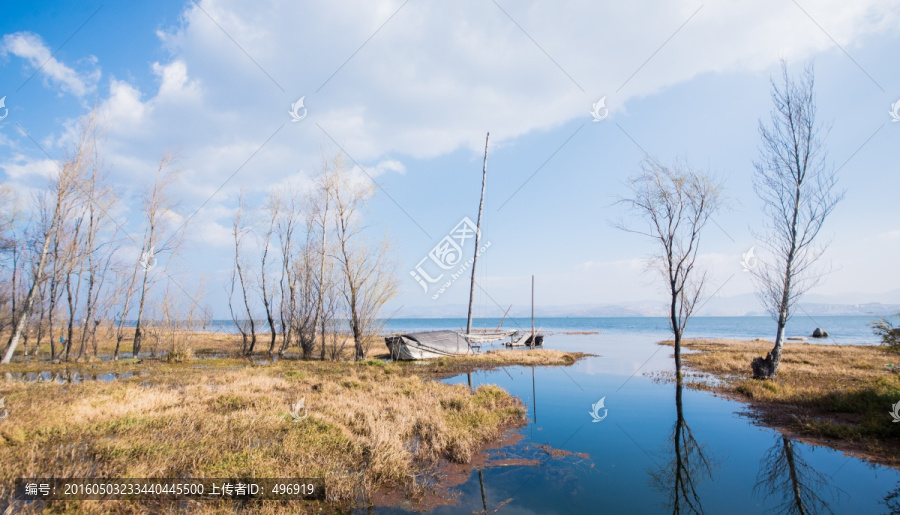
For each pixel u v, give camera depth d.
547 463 8.03
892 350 14.60
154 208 26.53
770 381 15.31
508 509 6.05
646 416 11.58
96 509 5.21
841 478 7.27
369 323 25.53
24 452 7.01
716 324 121.38
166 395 11.58
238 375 16.91
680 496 6.59
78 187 23.30
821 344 38.19
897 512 6.04
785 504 6.33
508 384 16.97
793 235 16.69
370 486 6.43
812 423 10.14
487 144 32.97
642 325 114.56
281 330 30.44
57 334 31.42
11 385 13.15
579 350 34.31
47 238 22.22
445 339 26.75
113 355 27.81
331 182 25.27
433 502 6.25
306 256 27.72
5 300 27.00
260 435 8.44
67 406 9.88
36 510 5.20
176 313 27.52
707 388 15.78
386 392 13.21
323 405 10.98
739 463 8.05
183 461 6.86
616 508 6.18
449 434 8.89
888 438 9.02
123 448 7.23
